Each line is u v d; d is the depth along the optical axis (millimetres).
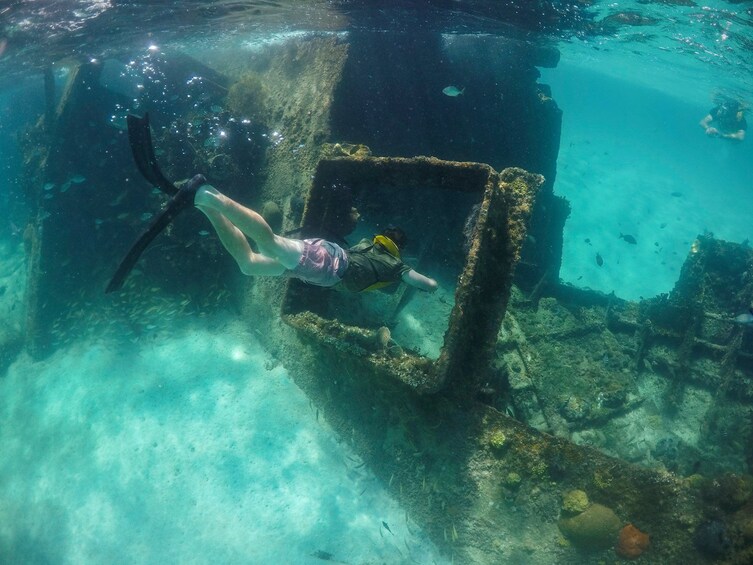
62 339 5441
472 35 6719
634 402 3775
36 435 4285
